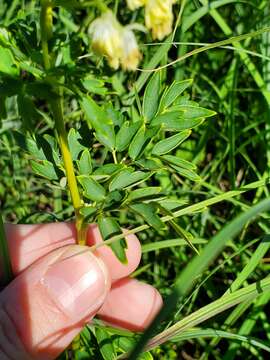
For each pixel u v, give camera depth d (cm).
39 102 14
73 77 7
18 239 10
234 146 12
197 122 8
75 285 8
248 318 10
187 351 12
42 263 9
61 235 10
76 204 8
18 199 13
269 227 11
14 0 13
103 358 9
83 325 9
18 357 8
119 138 8
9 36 7
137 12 13
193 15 12
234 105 12
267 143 12
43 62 7
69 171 7
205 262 6
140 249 10
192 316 9
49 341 9
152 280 12
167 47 11
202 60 13
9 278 9
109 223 8
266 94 12
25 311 8
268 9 12
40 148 8
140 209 7
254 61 13
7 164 13
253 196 13
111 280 10
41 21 6
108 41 6
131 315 10
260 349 11
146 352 9
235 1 12
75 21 14
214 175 13
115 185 8
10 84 6
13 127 13
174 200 8
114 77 12
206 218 12
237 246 11
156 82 8
